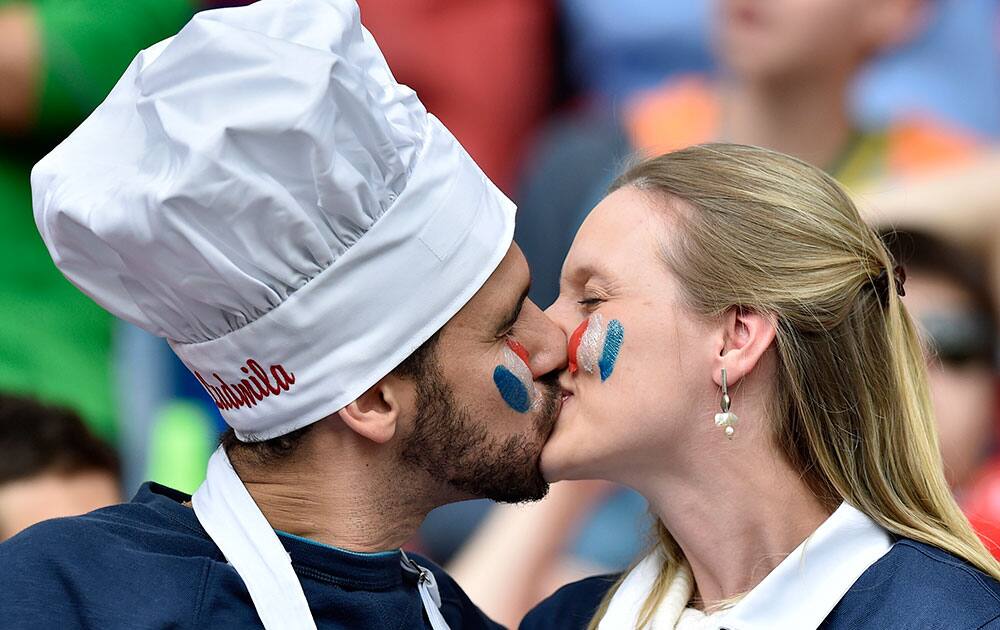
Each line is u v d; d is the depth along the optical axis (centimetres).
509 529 1116
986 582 748
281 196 705
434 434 761
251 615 720
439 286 748
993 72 1421
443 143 760
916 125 1326
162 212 696
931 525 782
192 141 695
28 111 1168
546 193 1375
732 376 771
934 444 809
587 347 789
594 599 870
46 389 1172
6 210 1177
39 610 693
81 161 738
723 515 791
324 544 747
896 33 1303
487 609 1091
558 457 791
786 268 778
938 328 1114
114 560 716
